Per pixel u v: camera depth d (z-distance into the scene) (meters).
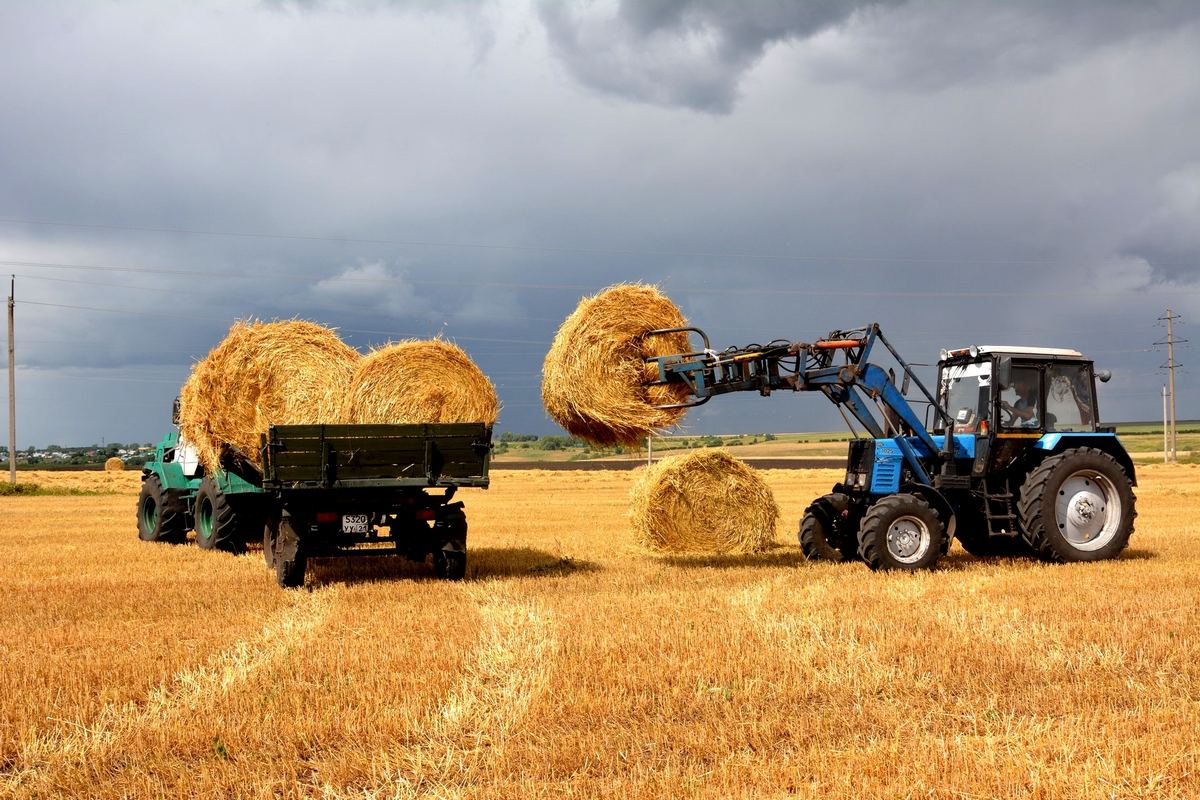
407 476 11.28
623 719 5.79
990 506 12.38
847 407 12.15
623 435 11.70
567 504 26.69
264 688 6.39
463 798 4.68
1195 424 152.88
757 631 7.92
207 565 13.27
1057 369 12.65
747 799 4.57
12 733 5.66
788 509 23.58
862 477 12.36
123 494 35.50
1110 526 12.27
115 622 8.92
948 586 10.19
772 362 11.80
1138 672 6.67
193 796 4.80
